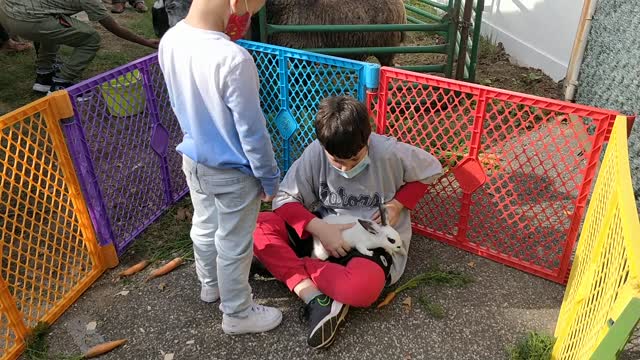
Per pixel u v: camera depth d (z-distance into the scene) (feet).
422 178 8.69
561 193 11.09
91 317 8.41
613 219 5.65
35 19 14.34
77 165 8.44
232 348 7.74
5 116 7.02
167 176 10.98
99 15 14.94
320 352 7.62
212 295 8.51
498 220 9.36
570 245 8.50
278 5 14.16
